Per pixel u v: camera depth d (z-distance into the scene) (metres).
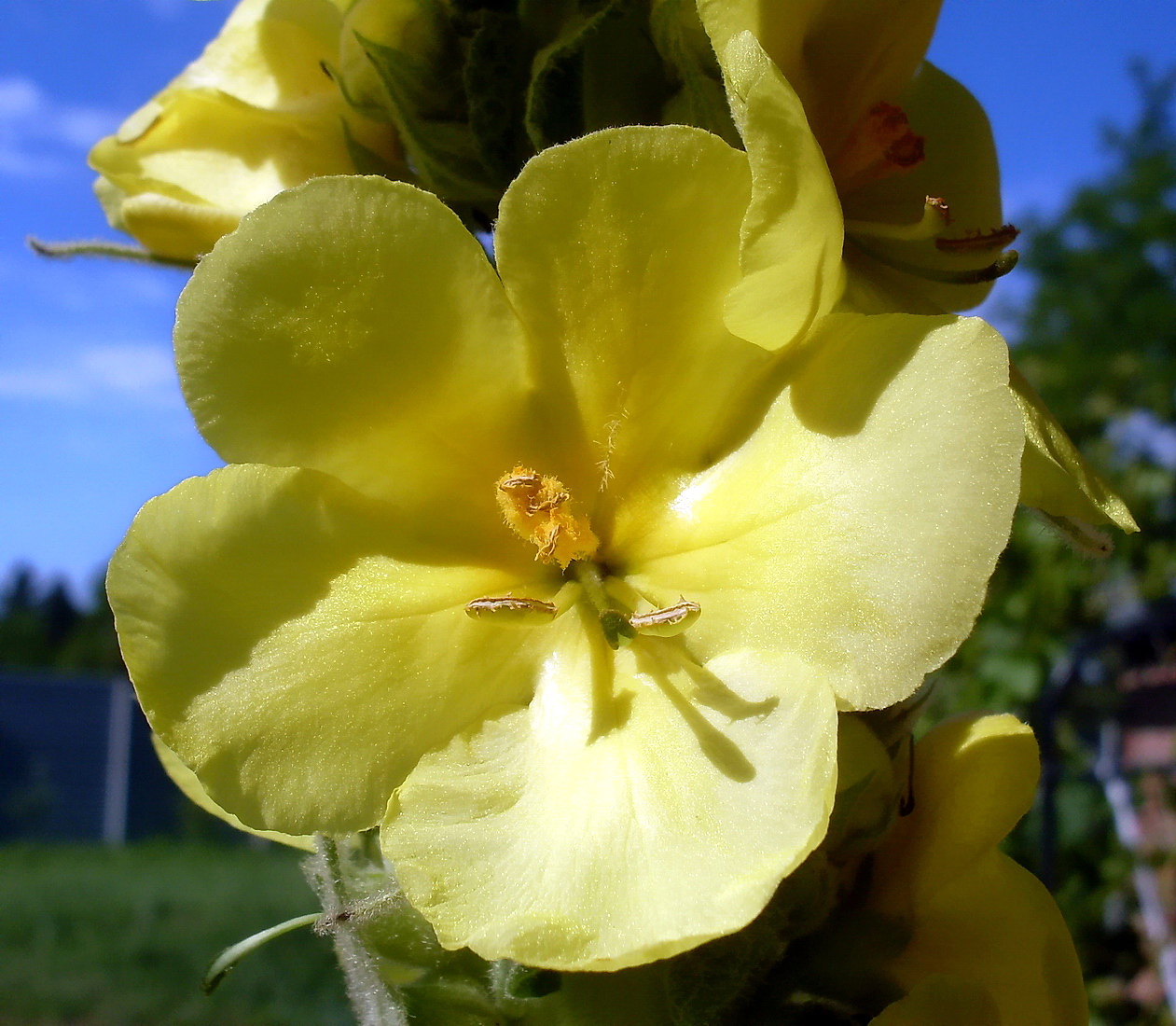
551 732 0.05
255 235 0.05
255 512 0.05
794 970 0.05
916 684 0.05
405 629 0.05
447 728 0.05
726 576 0.05
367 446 0.05
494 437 0.05
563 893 0.05
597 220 0.05
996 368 0.05
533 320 0.05
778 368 0.05
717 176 0.05
